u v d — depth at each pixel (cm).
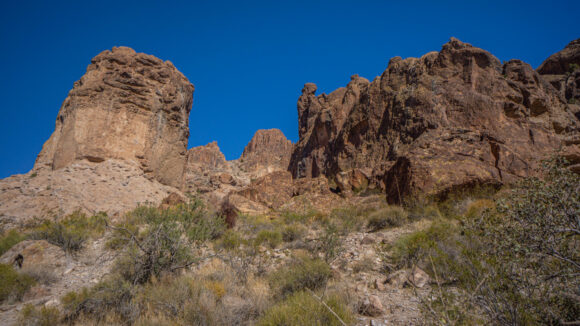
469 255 424
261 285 608
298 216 1374
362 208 1483
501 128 1859
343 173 2122
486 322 311
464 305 330
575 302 311
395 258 727
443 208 1205
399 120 2483
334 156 3312
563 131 1994
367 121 2952
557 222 317
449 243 680
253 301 529
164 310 502
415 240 704
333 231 867
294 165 5000
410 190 1376
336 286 576
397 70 3028
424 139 1850
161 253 675
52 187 2538
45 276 764
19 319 521
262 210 1605
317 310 442
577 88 3806
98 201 2580
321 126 4100
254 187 1912
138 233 1027
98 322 499
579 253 315
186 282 582
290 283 571
